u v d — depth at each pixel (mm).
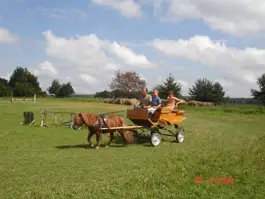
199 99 63500
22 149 12531
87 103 52156
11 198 7008
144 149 13195
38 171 9242
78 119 12836
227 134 18422
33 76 108938
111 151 12609
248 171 9367
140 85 74250
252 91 58906
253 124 24594
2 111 31484
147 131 14266
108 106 44406
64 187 7750
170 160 10773
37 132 17422
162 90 49062
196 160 10711
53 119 24234
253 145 14344
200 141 15633
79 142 14695
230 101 69062
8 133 16703
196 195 7422
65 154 11758
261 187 8039
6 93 85750
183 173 9008
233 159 10922
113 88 74312
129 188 7750
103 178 8570
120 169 9586
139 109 14453
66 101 59094
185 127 21484
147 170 9359
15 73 108500
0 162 10242
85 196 7188
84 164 10172
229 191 7723
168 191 7621
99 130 13180
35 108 37031
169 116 14812
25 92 87562
